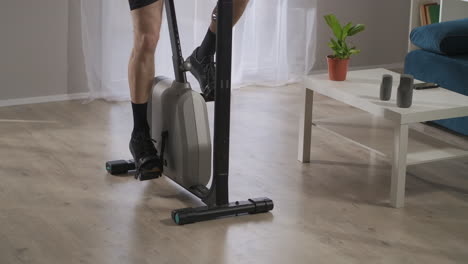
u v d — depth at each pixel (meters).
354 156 3.35
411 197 2.86
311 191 2.91
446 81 3.67
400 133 2.65
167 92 2.78
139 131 2.89
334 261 2.31
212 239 2.45
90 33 4.10
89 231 2.49
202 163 2.74
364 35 5.09
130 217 2.62
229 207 2.62
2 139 3.47
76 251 2.34
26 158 3.21
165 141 2.81
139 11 2.68
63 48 4.14
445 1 4.16
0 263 2.25
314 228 2.55
